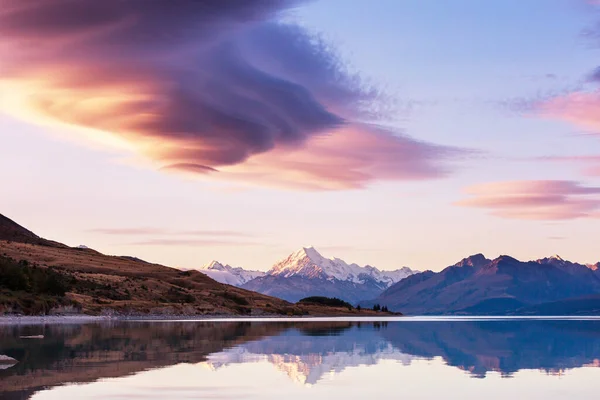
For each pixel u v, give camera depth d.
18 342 69.81
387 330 121.62
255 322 169.25
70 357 53.53
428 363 53.75
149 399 34.28
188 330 107.19
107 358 53.19
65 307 174.00
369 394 36.78
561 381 42.44
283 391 37.44
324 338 88.56
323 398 35.34
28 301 161.50
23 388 36.59
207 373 44.81
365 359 56.81
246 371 46.50
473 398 35.81
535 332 118.50
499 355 62.16
